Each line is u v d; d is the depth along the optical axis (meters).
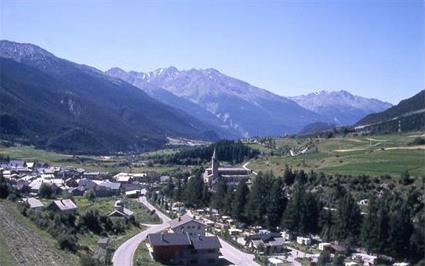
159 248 148.88
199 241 154.25
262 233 184.38
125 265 132.12
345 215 175.12
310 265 150.75
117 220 186.75
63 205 176.62
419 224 170.38
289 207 193.12
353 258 159.25
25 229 129.25
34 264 105.44
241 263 151.38
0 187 171.12
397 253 161.62
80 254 125.44
